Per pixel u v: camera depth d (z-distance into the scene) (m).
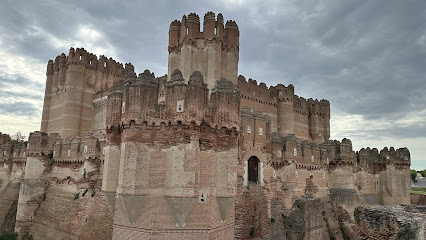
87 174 47.97
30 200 56.41
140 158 23.41
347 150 59.72
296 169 49.62
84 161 49.47
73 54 81.56
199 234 22.52
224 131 25.03
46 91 88.31
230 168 24.89
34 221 55.22
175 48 54.66
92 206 43.16
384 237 24.70
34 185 57.31
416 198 81.12
